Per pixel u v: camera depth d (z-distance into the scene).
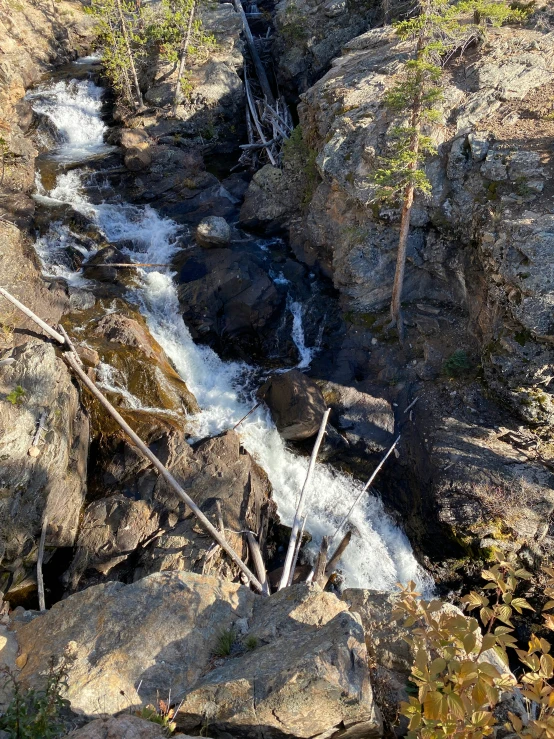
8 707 6.15
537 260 14.08
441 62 19.55
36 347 13.27
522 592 12.59
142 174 23.19
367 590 8.45
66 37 30.25
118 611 7.96
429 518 13.92
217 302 18.12
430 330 16.91
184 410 15.77
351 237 18.00
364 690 6.50
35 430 12.05
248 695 6.55
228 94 25.78
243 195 23.09
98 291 18.06
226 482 13.14
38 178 21.69
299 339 18.16
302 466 15.29
